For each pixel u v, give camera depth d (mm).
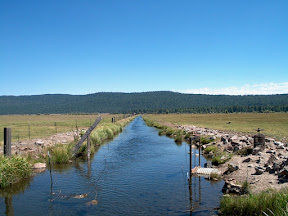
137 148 23234
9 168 12227
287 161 11789
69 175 13883
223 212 8625
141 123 69688
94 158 18578
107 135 31641
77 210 9242
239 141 21188
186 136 30328
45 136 28797
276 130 36469
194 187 11789
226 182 11328
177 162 17219
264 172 12297
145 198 10422
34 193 11023
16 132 34594
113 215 8859
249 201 8234
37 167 15234
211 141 24484
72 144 19344
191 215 8758
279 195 7812
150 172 14562
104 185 12172
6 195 10820
